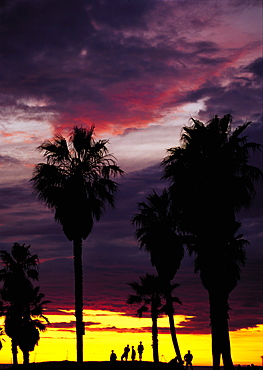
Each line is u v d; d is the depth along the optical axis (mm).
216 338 24234
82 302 28578
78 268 28734
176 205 25016
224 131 25688
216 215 24312
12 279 47156
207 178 24719
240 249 27828
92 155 29781
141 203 39750
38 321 47312
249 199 24938
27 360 46375
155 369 28172
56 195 28875
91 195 29375
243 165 25297
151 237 38688
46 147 29562
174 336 40156
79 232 28766
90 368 27031
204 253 24469
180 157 25375
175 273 39094
